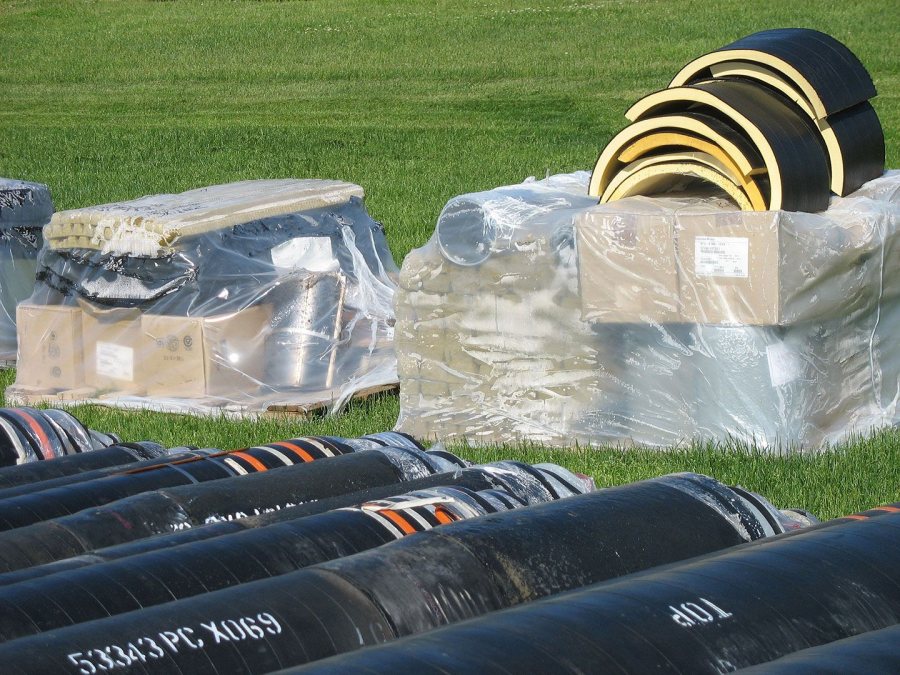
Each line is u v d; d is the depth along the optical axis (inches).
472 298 369.4
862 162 375.6
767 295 325.4
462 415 374.3
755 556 175.3
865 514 200.7
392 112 1241.4
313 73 1489.9
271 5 1950.1
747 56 368.2
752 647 156.5
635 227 338.6
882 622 166.9
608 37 1529.3
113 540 207.8
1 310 499.8
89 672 150.3
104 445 298.7
